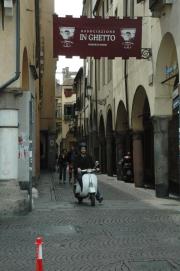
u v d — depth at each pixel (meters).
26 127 16.78
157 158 20.45
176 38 17.03
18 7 15.28
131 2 26.44
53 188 26.03
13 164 15.03
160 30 19.16
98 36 19.27
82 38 19.19
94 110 48.56
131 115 26.77
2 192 14.73
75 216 14.28
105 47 19.31
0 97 15.07
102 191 24.25
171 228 12.02
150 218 13.73
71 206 16.95
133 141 27.03
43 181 32.22
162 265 8.30
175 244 10.07
